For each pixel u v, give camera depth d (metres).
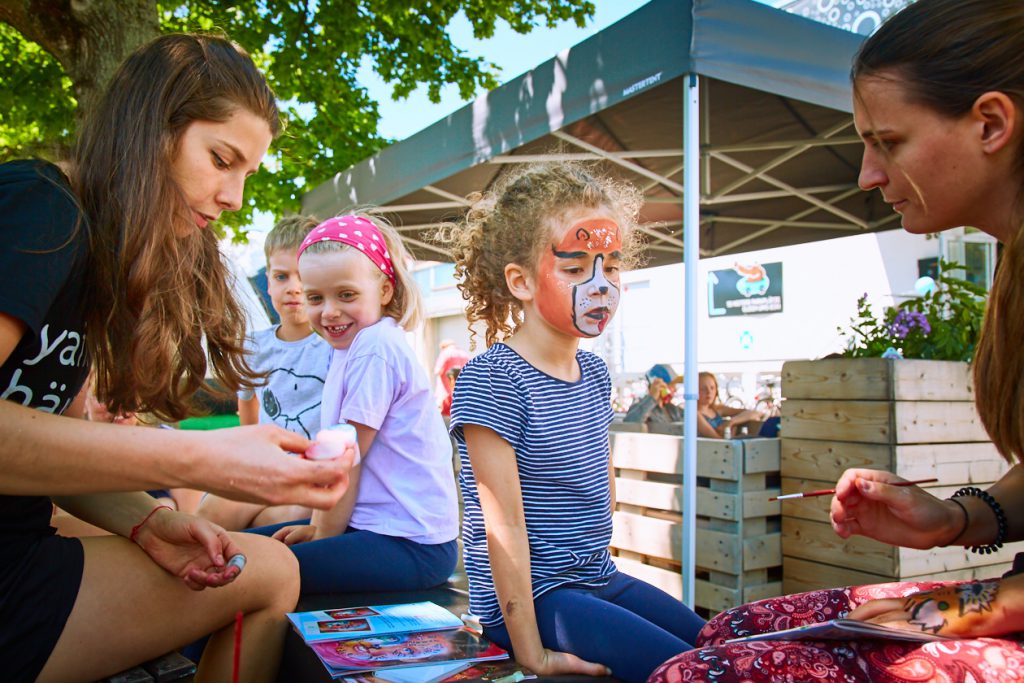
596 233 1.62
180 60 1.27
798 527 3.09
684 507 2.93
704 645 1.42
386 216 5.60
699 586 3.13
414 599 1.96
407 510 2.03
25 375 1.12
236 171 1.34
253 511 2.53
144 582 1.29
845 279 9.48
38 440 1.02
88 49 3.98
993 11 1.05
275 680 1.58
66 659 1.20
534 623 1.44
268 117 1.36
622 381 10.19
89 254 1.19
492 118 3.80
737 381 10.25
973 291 3.32
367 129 7.36
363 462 2.07
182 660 1.36
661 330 11.52
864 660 1.02
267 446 1.14
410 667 1.37
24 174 1.11
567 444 1.57
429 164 4.34
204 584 1.31
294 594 1.56
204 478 1.11
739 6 2.87
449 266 15.34
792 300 10.05
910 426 2.83
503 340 1.82
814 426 3.05
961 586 1.04
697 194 2.90
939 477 2.91
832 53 3.13
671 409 4.62
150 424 2.14
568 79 3.30
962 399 2.99
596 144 4.36
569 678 1.39
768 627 1.37
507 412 1.51
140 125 1.23
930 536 1.25
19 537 1.17
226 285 1.65
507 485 1.48
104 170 1.24
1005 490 1.30
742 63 2.89
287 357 2.71
